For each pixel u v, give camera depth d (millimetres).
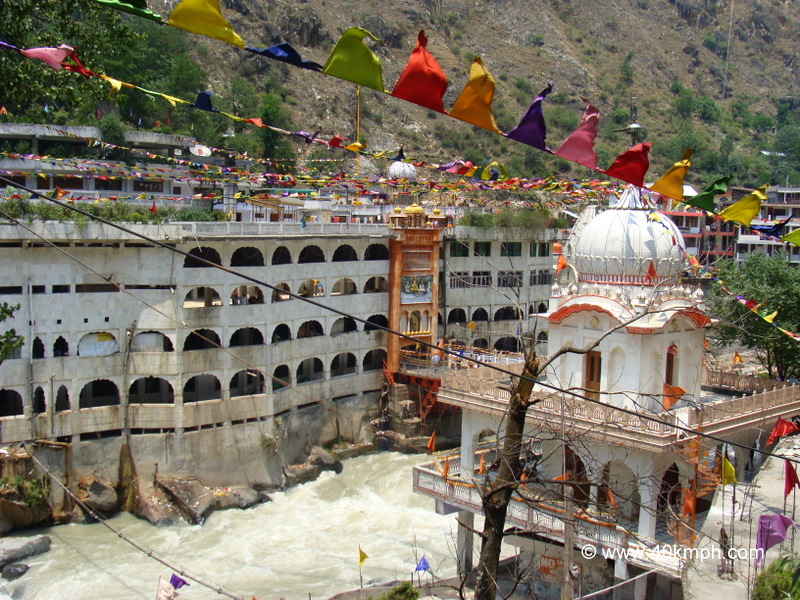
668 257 42094
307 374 80750
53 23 44125
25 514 57781
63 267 62125
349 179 51375
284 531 60125
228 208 86438
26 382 60344
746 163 190125
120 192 80938
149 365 64750
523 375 19094
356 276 79750
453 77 194750
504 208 100500
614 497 38844
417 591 39219
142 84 101812
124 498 63469
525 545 42562
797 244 25438
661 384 40719
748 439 44594
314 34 181000
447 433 81812
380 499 66812
